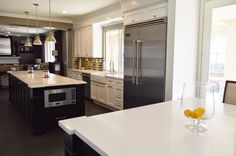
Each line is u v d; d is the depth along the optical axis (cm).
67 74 748
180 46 305
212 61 316
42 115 329
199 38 328
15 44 1106
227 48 297
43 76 436
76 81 363
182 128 128
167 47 308
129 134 117
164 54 312
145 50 345
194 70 332
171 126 131
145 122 139
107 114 158
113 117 150
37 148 283
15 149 279
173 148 100
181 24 302
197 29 327
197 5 321
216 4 303
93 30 589
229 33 293
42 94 326
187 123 137
